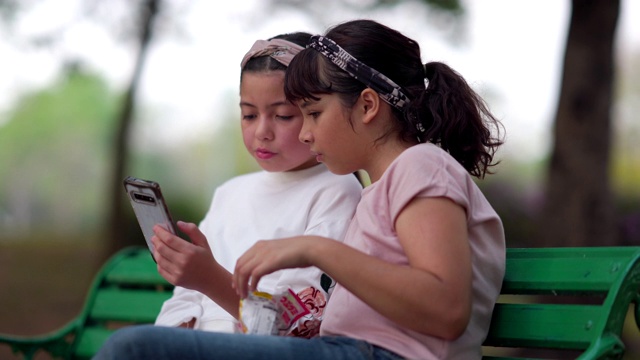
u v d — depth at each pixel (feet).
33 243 55.16
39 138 105.60
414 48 7.44
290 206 8.57
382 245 6.72
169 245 7.36
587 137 18.06
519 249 7.66
